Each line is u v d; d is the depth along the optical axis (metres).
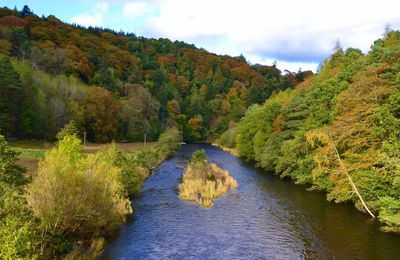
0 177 19.25
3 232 14.37
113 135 101.50
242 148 77.56
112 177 30.72
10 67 75.06
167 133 107.62
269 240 26.06
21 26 125.69
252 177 55.25
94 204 23.50
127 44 194.62
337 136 34.25
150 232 27.58
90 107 93.81
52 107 82.56
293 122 52.09
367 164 30.06
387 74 32.09
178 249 24.11
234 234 27.42
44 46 119.00
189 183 44.88
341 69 56.84
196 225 29.70
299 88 73.44
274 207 35.81
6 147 20.27
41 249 17.88
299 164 45.03
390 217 24.92
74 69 115.31
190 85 189.00
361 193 32.22
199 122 160.25
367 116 31.70
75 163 28.12
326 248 24.27
